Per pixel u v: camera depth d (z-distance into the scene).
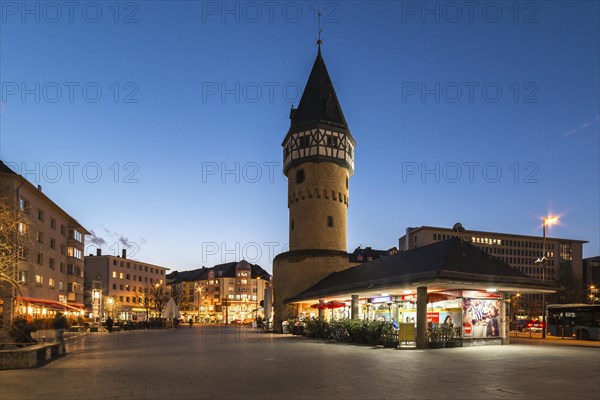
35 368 15.18
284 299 40.88
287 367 14.58
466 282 20.70
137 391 10.62
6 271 23.81
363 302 30.75
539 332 44.88
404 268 24.53
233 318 129.38
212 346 24.22
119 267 102.62
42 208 50.94
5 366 15.01
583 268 137.38
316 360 16.50
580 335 31.95
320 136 42.72
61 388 11.11
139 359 17.80
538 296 109.81
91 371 14.25
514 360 16.00
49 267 53.41
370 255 91.94
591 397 9.57
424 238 121.25
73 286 60.59
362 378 12.12
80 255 65.12
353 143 46.00
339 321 28.27
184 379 12.34
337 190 43.06
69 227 61.88
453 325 22.91
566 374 12.65
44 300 48.41
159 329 57.91
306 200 42.62
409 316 26.17
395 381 11.59
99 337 35.88
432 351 19.73
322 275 40.38
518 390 10.33
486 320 23.34
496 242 129.00
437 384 11.13
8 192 40.78
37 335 35.50
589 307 31.58
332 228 42.38
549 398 9.48
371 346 23.06
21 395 10.25
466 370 13.51
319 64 46.06
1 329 18.86
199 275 143.38
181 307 130.75
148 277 113.31
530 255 131.88
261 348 22.30
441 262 21.22
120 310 97.88
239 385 11.25
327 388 10.70
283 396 9.84
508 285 21.70
